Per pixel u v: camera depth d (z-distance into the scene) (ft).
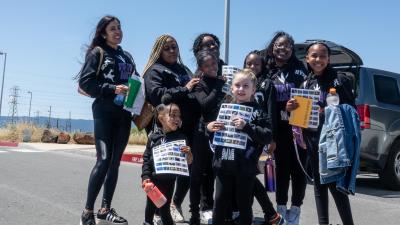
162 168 15.72
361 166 27.73
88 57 17.29
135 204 22.30
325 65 16.39
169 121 15.93
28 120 79.82
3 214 19.35
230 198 15.31
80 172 32.96
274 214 17.33
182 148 15.94
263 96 17.39
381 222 20.02
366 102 27.20
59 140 65.51
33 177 29.58
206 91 17.29
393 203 24.35
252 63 18.88
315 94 16.14
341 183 14.57
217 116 16.43
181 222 18.92
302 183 18.31
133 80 16.84
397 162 28.37
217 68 17.66
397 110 28.25
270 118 15.90
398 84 29.25
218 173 15.16
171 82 17.88
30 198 22.74
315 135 15.85
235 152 14.88
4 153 46.62
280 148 18.37
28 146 58.95
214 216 15.35
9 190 24.59
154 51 18.10
